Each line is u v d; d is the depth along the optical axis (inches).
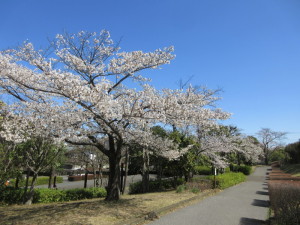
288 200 245.8
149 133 371.9
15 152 400.8
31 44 291.6
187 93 412.8
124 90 353.7
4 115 276.5
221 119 361.7
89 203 349.1
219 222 261.1
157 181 586.2
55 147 442.3
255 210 333.7
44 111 272.7
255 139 1838.1
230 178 674.8
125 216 264.5
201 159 637.9
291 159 1387.8
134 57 324.8
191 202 375.9
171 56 331.9
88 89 244.2
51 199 451.5
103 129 326.0
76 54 335.0
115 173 372.8
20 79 257.3
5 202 406.0
